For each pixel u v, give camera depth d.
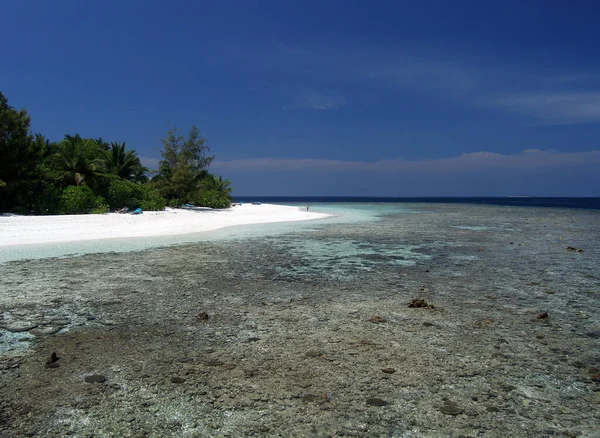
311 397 4.37
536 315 7.60
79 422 3.84
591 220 40.78
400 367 5.18
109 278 10.88
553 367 5.22
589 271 12.45
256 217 40.66
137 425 3.79
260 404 4.22
